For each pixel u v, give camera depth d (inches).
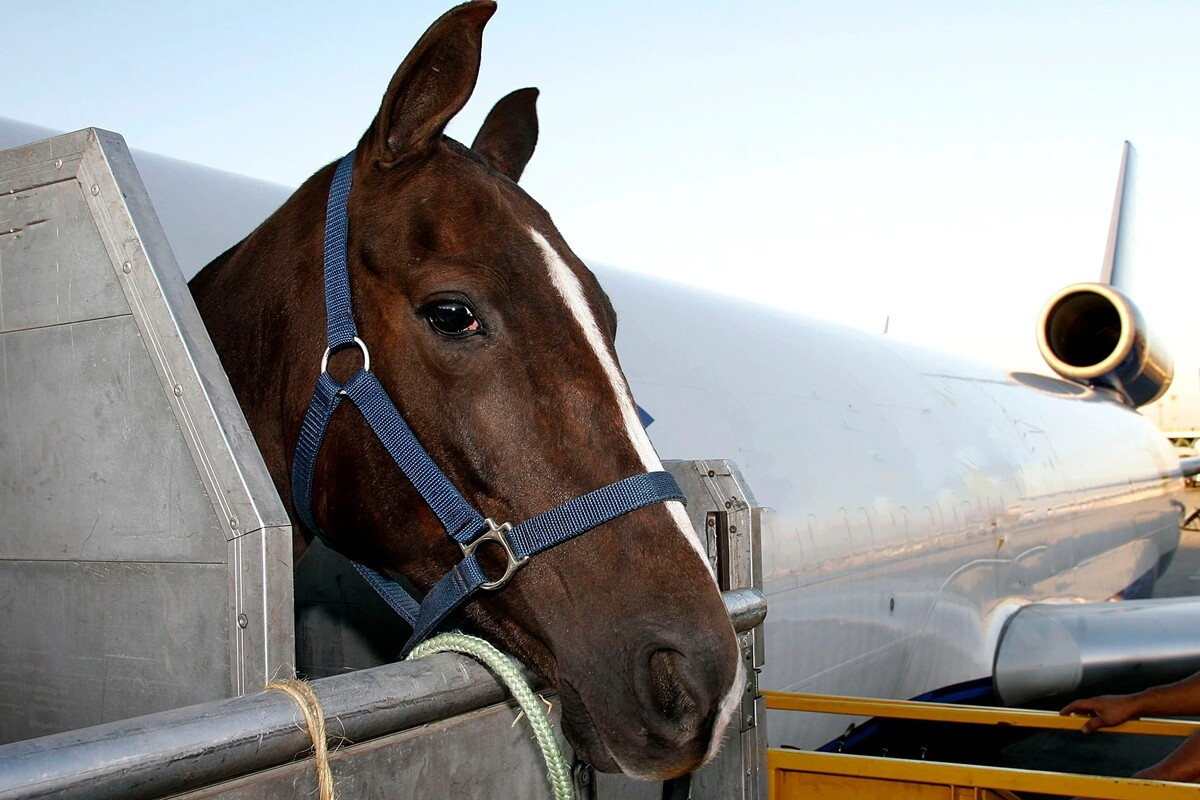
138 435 45.9
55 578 49.2
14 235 50.8
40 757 28.5
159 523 45.2
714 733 44.6
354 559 58.7
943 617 215.6
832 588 169.9
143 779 30.6
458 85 55.2
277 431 61.6
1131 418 420.8
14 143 97.3
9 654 51.1
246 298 63.4
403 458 51.6
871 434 202.4
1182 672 227.0
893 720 198.5
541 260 52.3
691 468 69.9
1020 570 261.0
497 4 52.5
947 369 283.7
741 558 70.0
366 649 79.9
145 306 45.4
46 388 49.6
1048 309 425.4
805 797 99.0
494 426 50.0
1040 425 307.1
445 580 51.5
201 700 43.8
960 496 226.1
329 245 56.0
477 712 45.4
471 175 55.8
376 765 39.6
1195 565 745.0
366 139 59.5
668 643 45.4
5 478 51.5
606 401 50.3
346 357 54.5
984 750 245.3
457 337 50.7
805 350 208.7
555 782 45.0
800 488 166.2
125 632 46.5
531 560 49.8
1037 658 233.5
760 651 69.1
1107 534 339.3
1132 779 90.3
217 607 43.3
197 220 112.0
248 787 34.7
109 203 46.9
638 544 48.1
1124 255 555.5
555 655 49.0
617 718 46.0
